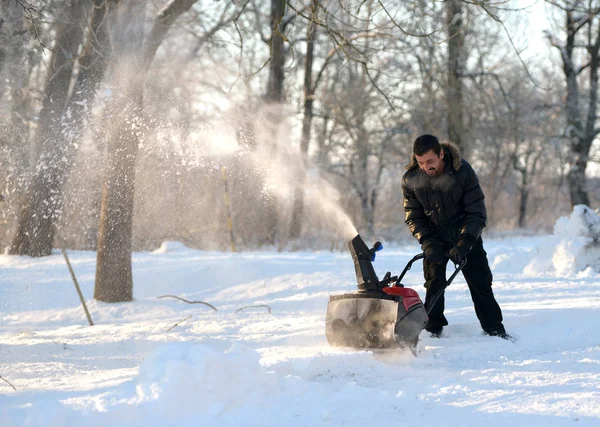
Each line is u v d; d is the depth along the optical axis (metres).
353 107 26.27
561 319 6.43
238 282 11.02
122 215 9.96
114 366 5.29
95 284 10.04
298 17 18.53
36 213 11.98
